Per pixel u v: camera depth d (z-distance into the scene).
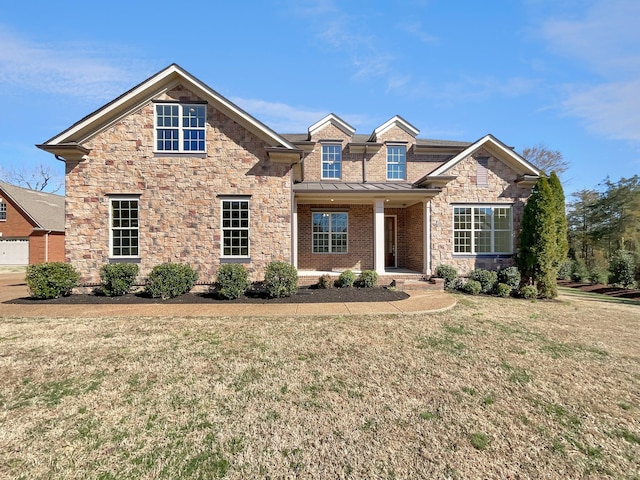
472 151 13.70
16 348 5.67
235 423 3.46
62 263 10.39
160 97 11.25
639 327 7.58
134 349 5.66
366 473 2.75
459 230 13.72
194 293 10.98
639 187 25.72
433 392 4.21
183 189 11.34
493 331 7.02
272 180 11.57
